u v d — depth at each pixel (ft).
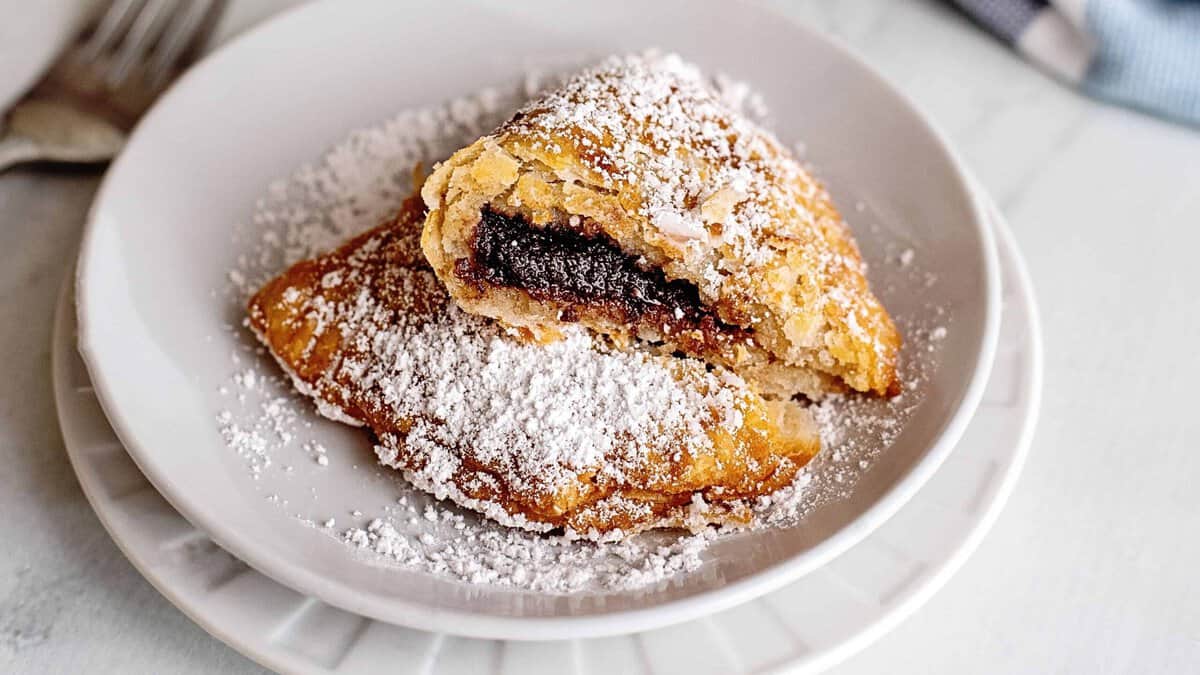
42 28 1.20
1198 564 1.05
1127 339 1.18
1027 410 1.05
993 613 1.02
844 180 1.20
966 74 1.38
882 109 1.20
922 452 0.99
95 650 0.99
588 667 0.94
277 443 1.05
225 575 0.97
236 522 0.97
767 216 1.06
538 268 1.07
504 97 1.25
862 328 1.06
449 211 1.06
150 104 1.28
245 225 1.17
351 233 1.18
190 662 0.99
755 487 1.03
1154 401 1.14
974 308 1.07
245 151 1.19
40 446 1.09
